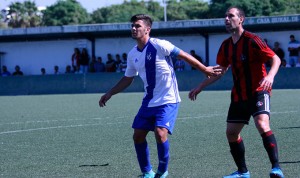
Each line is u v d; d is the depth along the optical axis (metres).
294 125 31.00
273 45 78.56
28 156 23.41
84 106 51.84
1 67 91.00
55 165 21.03
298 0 137.38
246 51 16.70
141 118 17.50
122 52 86.56
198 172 18.89
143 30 17.12
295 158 20.83
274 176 16.20
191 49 83.38
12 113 46.91
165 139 17.08
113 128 32.88
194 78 72.69
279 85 68.69
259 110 16.61
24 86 80.12
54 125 35.78
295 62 74.31
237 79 17.08
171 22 80.12
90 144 26.36
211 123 33.66
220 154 22.33
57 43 88.81
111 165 20.69
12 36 88.44
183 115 39.38
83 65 83.31
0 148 25.97
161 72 17.08
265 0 131.12
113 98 62.12
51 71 89.69
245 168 17.67
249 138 26.42
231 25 16.84
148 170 17.89
